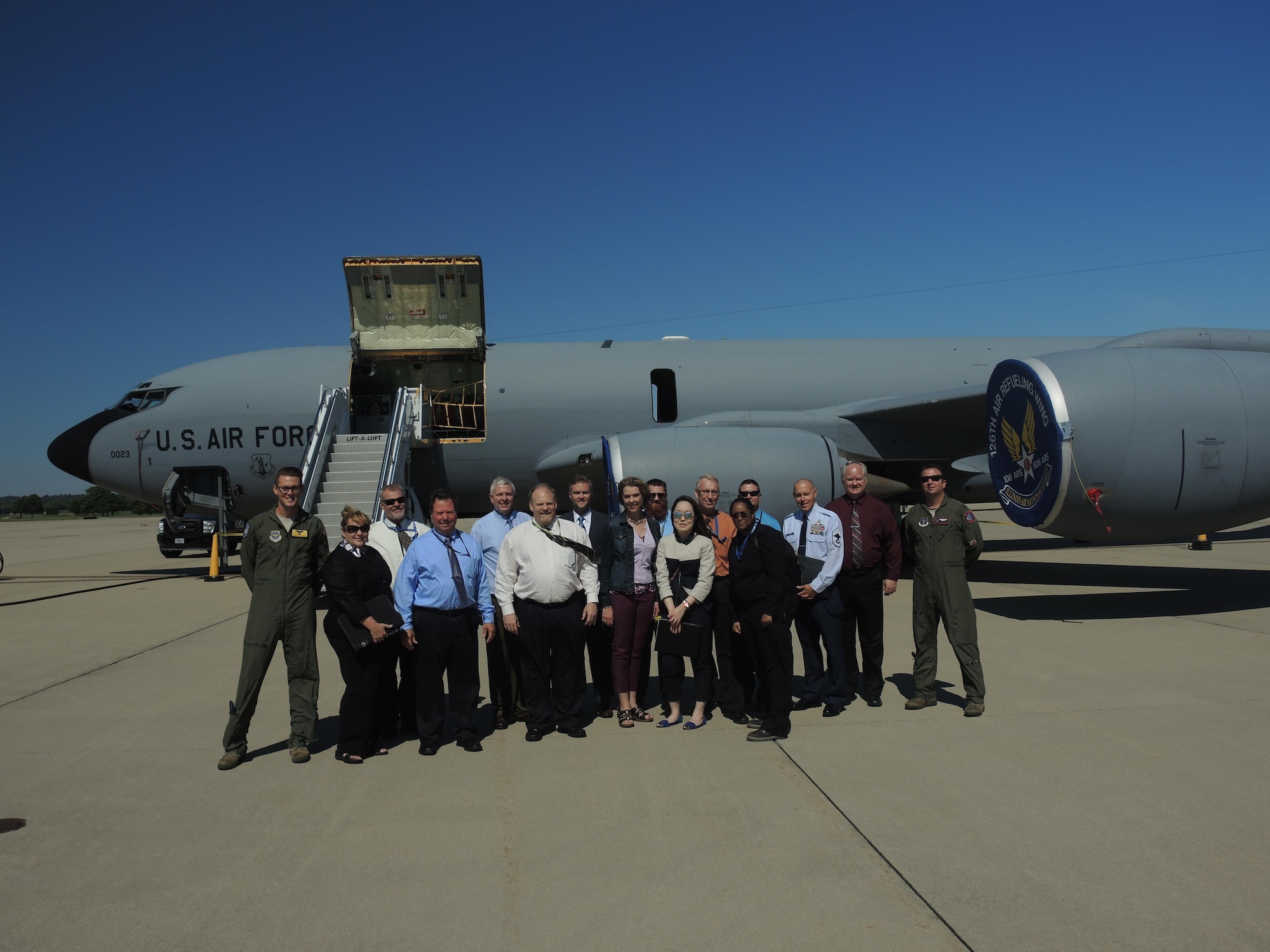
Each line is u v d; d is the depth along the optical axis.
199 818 4.50
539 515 5.84
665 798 4.68
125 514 103.19
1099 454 8.92
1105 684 6.88
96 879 3.79
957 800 4.54
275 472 15.34
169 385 15.77
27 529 52.75
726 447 11.36
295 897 3.59
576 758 5.42
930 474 6.19
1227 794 4.56
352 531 5.54
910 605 11.38
